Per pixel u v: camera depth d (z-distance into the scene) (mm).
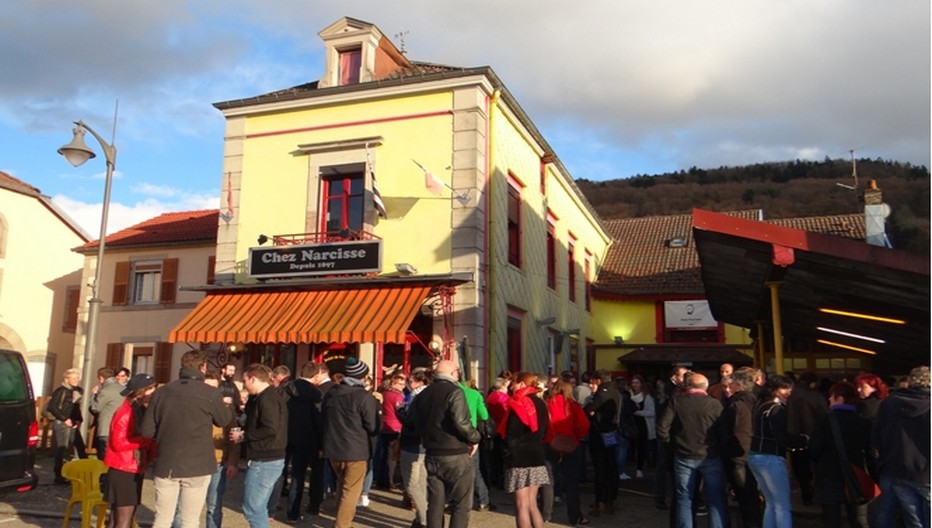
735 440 6934
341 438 7168
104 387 9953
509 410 7090
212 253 18922
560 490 10062
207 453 6082
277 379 8383
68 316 25531
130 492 6211
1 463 8430
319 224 14500
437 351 12875
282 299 13469
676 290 24172
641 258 27281
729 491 9391
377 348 13672
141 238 20031
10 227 23953
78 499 7145
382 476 10578
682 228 29594
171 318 18922
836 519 6332
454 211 13531
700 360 23000
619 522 8555
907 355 16922
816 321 14930
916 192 80000
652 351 23859
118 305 19531
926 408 5414
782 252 8336
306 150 14719
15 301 23844
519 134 16375
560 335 19406
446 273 13180
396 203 13914
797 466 9156
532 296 16859
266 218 14828
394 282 12969
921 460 5363
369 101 14570
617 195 112750
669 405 7090
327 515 8602
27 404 8953
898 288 9031
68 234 25938
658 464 9453
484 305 13562
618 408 9164
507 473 6957
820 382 11914
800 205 94062
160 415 5969
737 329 23797
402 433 7703
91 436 11750
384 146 14273
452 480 6570
